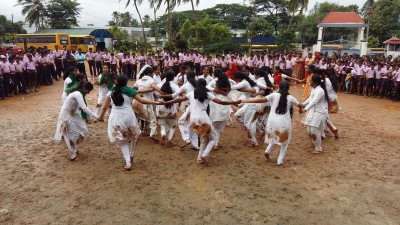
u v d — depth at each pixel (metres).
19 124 8.57
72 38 38.38
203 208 4.45
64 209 4.39
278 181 5.33
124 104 5.44
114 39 44.50
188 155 6.46
